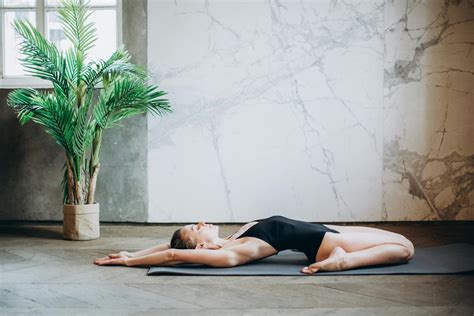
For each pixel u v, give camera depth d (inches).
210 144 183.5
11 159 184.9
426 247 144.2
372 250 118.5
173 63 183.0
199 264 124.1
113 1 186.9
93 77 156.7
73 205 157.3
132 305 95.0
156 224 184.5
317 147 183.0
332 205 183.6
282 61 182.1
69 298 99.4
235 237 127.1
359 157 183.0
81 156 158.9
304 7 181.6
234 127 183.0
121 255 128.0
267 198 183.6
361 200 183.5
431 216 183.6
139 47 183.0
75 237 157.2
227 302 96.5
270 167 183.2
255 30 181.9
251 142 183.2
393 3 181.0
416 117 182.9
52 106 149.3
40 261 130.5
